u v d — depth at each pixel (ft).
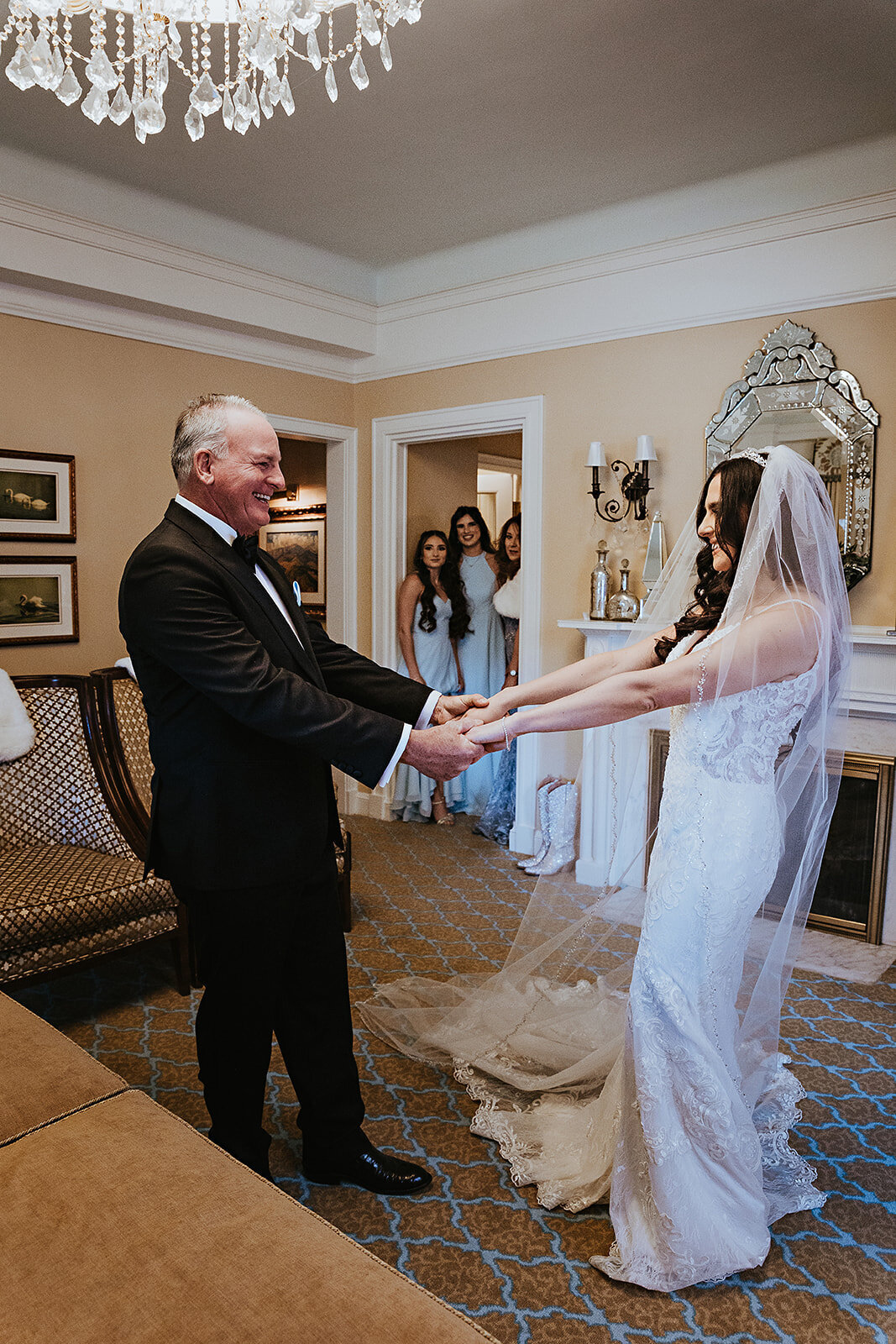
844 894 12.13
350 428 17.79
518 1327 5.45
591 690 6.32
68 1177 3.62
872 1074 8.55
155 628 5.48
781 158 12.15
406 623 17.60
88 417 13.60
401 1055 8.76
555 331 14.80
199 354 15.03
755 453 6.35
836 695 6.42
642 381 13.99
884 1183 6.94
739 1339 5.39
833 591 6.27
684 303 13.47
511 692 7.54
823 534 6.17
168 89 10.27
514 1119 7.48
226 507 5.97
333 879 6.59
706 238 13.11
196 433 5.82
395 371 17.01
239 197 13.38
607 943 7.70
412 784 17.58
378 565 17.80
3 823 10.42
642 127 11.21
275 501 22.81
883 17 8.87
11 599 12.77
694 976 5.91
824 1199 6.67
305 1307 3.00
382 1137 7.42
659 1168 5.73
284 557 22.61
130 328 13.92
